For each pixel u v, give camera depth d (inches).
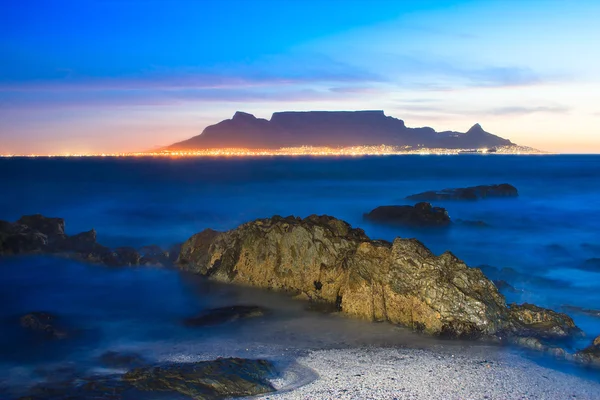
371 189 3649.1
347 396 644.1
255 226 1261.1
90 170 6254.9
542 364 757.3
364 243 1042.7
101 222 2059.5
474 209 2593.5
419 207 2128.4
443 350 812.0
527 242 1738.4
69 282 1213.7
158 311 1010.1
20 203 2554.1
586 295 1131.3
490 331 861.2
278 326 926.4
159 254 1473.9
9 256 1401.3
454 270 940.6
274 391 657.6
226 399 625.6
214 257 1282.0
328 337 871.1
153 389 634.2
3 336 863.7
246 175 5211.6
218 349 816.3
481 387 677.9
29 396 609.3
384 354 796.6
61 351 800.3
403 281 944.3
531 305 938.1
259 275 1182.9
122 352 796.6
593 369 738.8
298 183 4106.8
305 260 1123.3
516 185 3991.1
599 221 2167.8
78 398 606.5
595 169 7012.8
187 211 2340.1
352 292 986.1
